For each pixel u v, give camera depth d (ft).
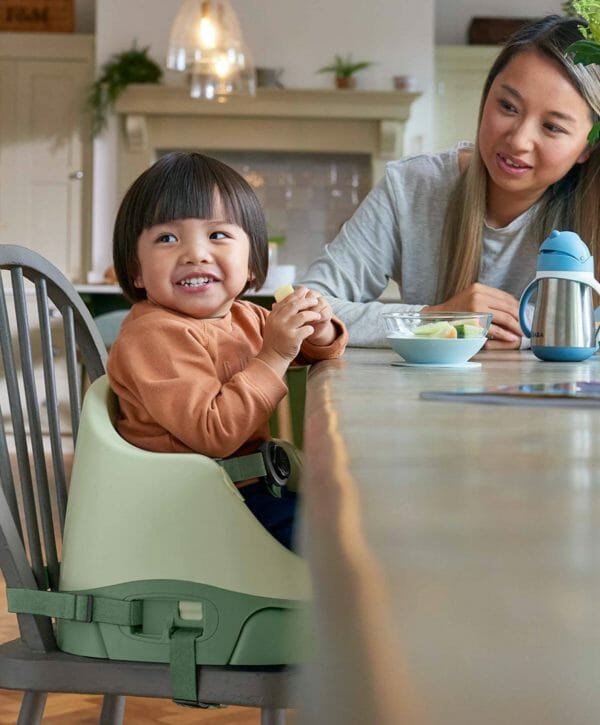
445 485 0.92
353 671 0.44
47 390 3.89
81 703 6.79
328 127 22.98
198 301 3.65
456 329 3.83
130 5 22.63
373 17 22.86
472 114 23.53
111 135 22.88
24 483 3.59
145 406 3.27
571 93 5.45
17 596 3.21
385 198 6.44
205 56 18.29
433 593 0.49
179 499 3.07
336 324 4.30
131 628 3.13
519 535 0.64
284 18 22.80
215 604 3.05
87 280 23.41
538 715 0.40
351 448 1.27
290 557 3.05
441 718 0.40
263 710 3.13
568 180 6.05
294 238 23.63
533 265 6.20
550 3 24.26
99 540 3.14
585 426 1.62
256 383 3.32
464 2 24.41
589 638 0.43
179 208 3.67
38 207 23.45
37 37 23.07
